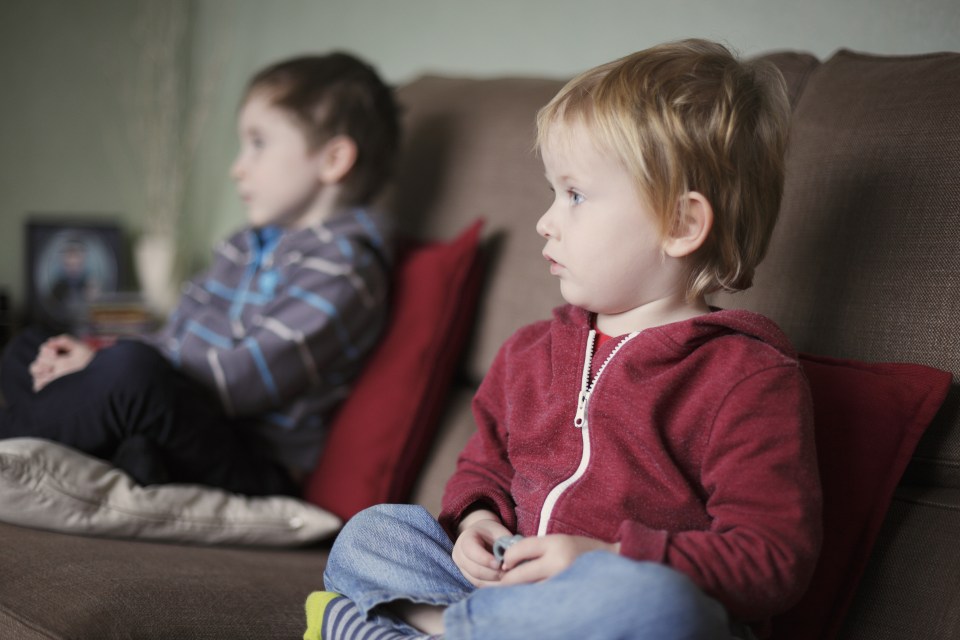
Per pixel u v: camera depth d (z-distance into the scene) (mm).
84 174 2762
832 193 1032
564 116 891
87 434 1256
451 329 1425
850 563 877
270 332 1421
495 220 1455
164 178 2877
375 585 863
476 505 956
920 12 1293
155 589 964
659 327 879
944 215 946
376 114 1610
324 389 1476
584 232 885
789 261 1049
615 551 771
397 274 1512
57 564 995
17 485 1111
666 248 873
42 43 2652
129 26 2799
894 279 965
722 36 1527
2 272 2639
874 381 912
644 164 855
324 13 2430
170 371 1310
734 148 874
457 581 878
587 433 888
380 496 1374
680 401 856
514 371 988
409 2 2172
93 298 2652
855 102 1061
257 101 1579
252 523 1273
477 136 1537
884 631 858
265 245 1630
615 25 1708
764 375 815
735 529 765
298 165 1564
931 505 901
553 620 683
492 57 1968
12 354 1497
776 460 785
